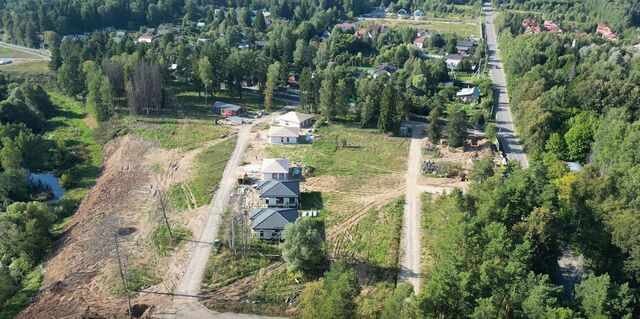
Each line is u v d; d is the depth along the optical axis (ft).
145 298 218.38
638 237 196.65
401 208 290.76
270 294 221.05
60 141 400.88
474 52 643.04
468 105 479.00
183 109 459.32
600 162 319.27
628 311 169.07
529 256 191.72
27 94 449.48
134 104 431.84
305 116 428.56
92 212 295.07
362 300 215.31
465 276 170.19
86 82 466.29
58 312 211.00
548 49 556.51
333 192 311.27
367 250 251.19
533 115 372.58
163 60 504.84
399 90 432.25
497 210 223.10
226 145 382.63
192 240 258.78
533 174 256.73
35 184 346.54
